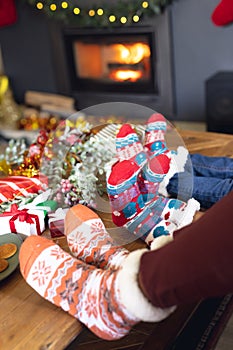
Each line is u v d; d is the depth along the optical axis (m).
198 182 1.37
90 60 3.53
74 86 3.68
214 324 1.40
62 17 3.40
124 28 3.28
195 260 0.76
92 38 3.43
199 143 1.78
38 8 3.49
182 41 3.18
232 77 2.96
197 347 1.32
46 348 0.93
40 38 3.66
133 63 3.38
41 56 3.73
